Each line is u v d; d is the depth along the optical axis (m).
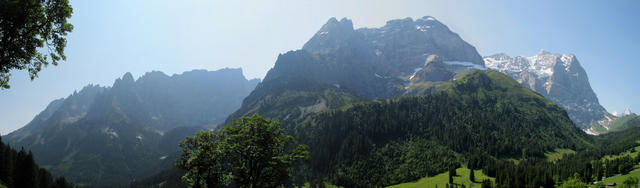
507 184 171.88
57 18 28.45
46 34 28.31
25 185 133.75
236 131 52.19
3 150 123.69
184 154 53.16
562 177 185.62
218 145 51.44
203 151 50.44
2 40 26.02
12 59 27.41
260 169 51.56
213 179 52.78
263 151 49.56
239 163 52.06
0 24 25.44
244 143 49.62
